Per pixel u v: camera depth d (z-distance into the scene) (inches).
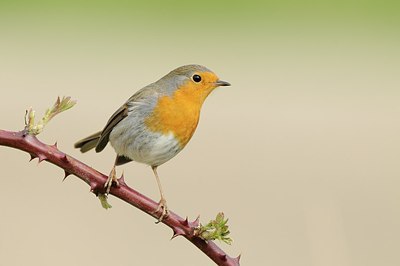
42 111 556.4
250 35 807.1
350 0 816.3
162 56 733.3
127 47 749.3
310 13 823.1
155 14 803.4
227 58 746.8
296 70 735.7
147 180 462.6
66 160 164.6
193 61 730.8
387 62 764.6
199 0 817.5
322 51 782.5
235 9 831.7
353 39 804.6
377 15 810.8
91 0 793.6
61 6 786.2
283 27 818.8
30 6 778.8
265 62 745.6
